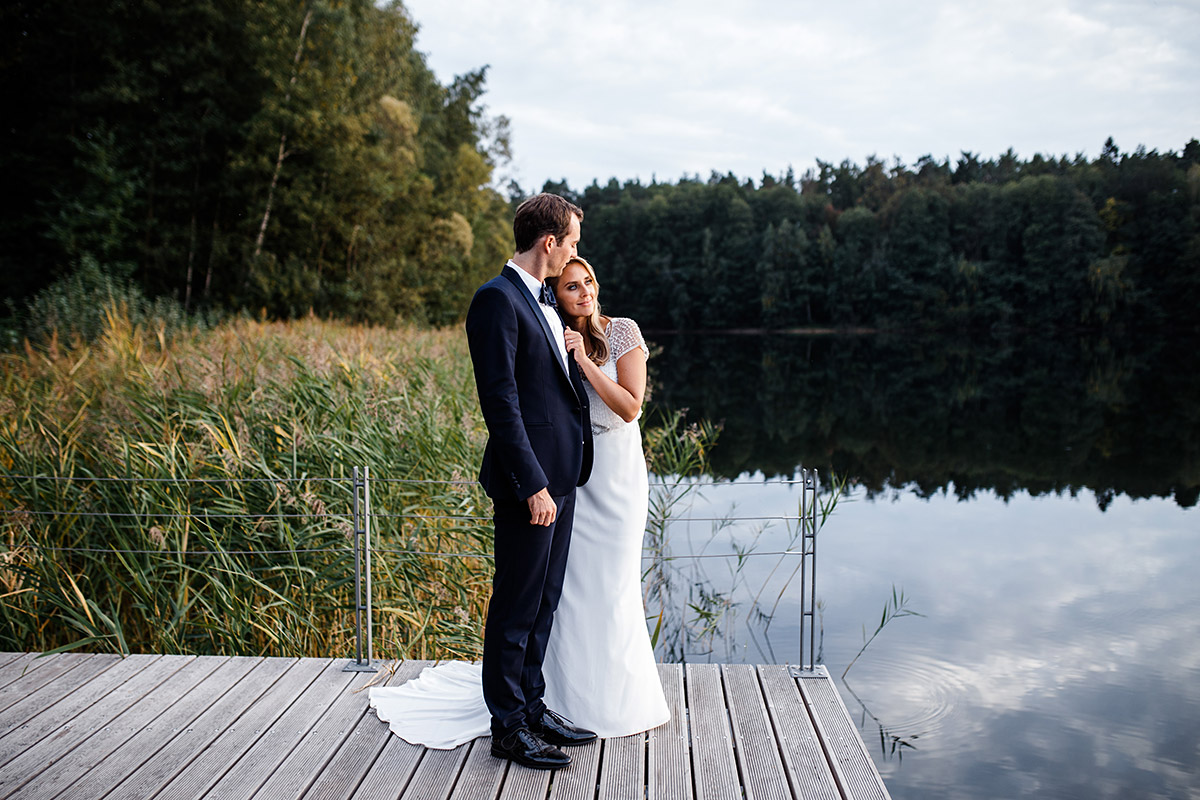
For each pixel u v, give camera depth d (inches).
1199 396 724.7
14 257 686.5
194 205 745.0
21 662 123.8
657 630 144.7
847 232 2410.2
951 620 196.5
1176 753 135.9
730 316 2384.4
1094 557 250.2
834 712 105.1
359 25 892.6
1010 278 2036.2
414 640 141.3
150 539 152.9
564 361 89.7
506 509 88.1
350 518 154.0
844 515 301.1
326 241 832.9
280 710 106.7
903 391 815.7
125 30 717.9
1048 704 153.7
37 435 179.0
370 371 232.7
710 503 306.5
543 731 95.9
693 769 91.4
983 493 343.6
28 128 714.2
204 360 224.7
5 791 87.2
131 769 91.8
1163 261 1871.3
